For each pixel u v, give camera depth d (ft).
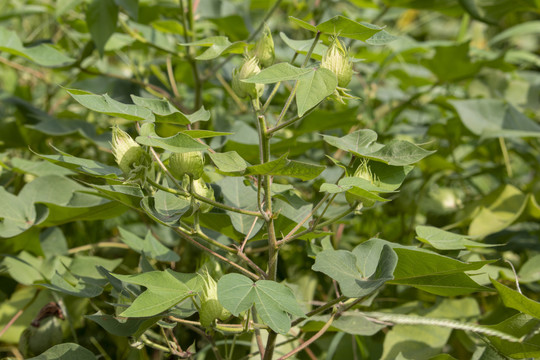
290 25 7.23
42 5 6.45
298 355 4.39
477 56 7.14
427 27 11.73
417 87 7.18
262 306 3.41
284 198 3.82
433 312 4.40
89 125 5.30
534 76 7.32
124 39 5.31
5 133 5.29
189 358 3.85
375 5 6.22
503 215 4.82
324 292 4.92
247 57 3.62
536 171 6.23
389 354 4.17
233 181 4.14
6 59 6.08
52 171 4.54
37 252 4.47
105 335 4.61
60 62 4.93
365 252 3.73
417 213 5.54
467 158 6.68
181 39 5.90
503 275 4.28
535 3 5.79
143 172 3.56
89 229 5.36
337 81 3.45
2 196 4.20
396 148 3.63
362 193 3.52
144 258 3.90
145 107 3.55
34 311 4.49
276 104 6.14
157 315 3.63
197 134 3.51
